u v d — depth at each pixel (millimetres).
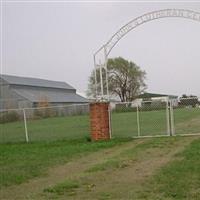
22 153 14836
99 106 17703
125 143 16266
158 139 16656
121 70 88875
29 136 23000
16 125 34812
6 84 69750
